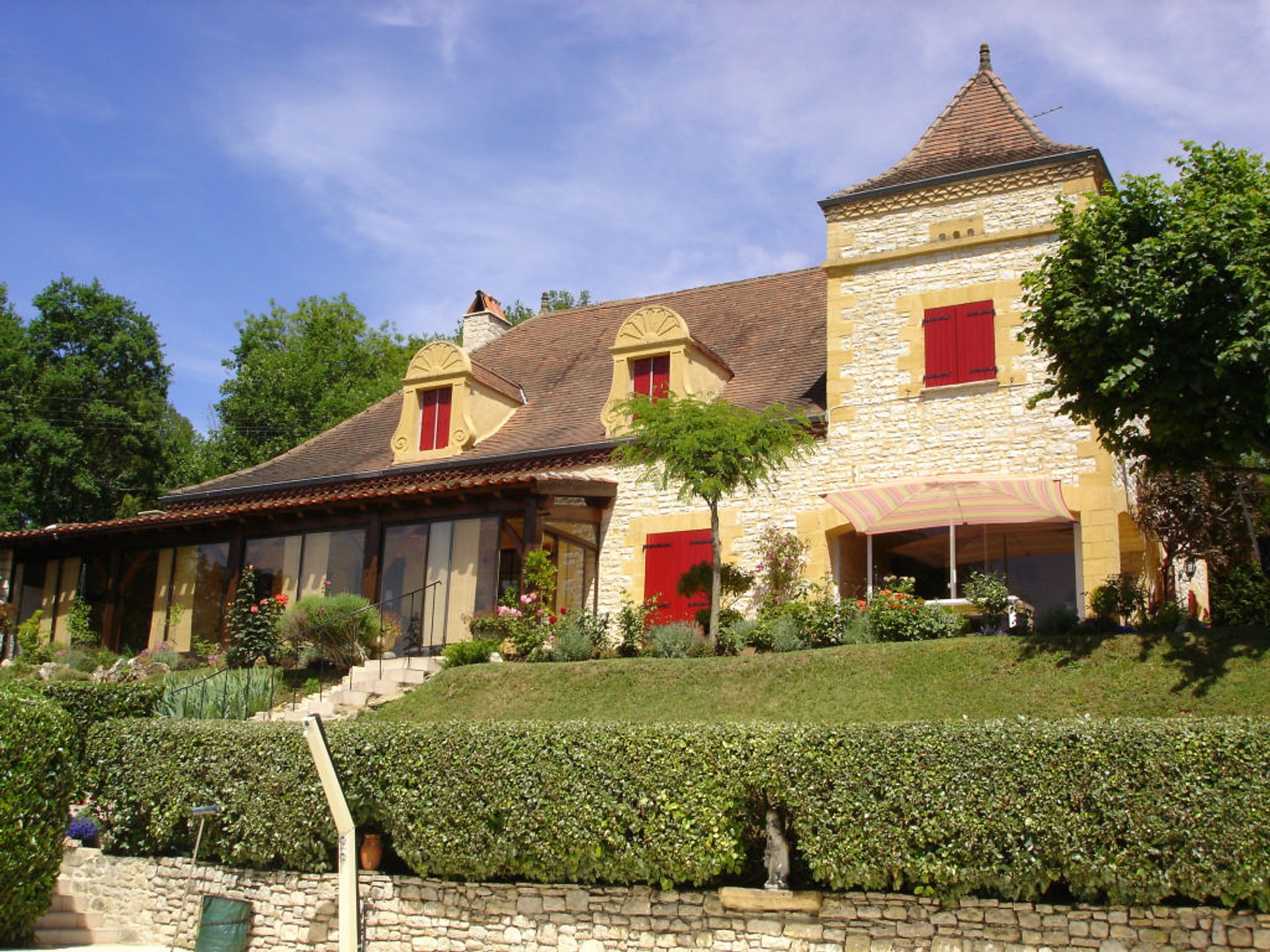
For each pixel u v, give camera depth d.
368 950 12.27
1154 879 9.53
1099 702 14.26
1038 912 9.90
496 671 18.39
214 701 17.47
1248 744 9.53
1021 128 22.09
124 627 25.98
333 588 23.45
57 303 44.31
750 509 21.64
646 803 11.30
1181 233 14.07
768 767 11.01
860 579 21.98
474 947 11.80
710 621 19.14
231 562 24.56
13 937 13.09
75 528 25.98
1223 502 19.91
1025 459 19.70
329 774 12.16
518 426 26.25
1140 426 19.72
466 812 12.03
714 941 10.86
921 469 20.42
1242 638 14.55
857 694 15.68
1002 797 10.12
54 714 13.81
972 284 20.84
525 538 21.25
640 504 22.75
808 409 22.00
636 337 23.69
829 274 22.09
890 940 10.28
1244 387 13.77
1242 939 9.27
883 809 10.49
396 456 26.23
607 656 19.77
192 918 13.47
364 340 51.19
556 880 11.72
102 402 43.00
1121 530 20.58
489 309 32.97
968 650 16.03
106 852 14.55
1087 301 14.58
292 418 45.88
